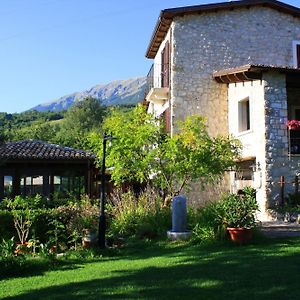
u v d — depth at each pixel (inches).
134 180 574.2
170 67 671.8
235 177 631.8
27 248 358.9
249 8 702.5
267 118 577.0
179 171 495.2
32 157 657.0
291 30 717.9
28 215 408.2
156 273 263.4
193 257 311.7
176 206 408.8
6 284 262.4
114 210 471.5
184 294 208.7
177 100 655.8
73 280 263.0
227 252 322.0
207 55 675.4
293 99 684.7
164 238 409.4
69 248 393.1
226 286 220.1
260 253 308.5
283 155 578.2
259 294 202.7
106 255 359.6
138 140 494.9
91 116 2242.9
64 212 423.2
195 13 678.5
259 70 574.6
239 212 367.6
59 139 1603.1
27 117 2733.8
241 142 619.2
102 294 219.6
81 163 691.4
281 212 540.1
